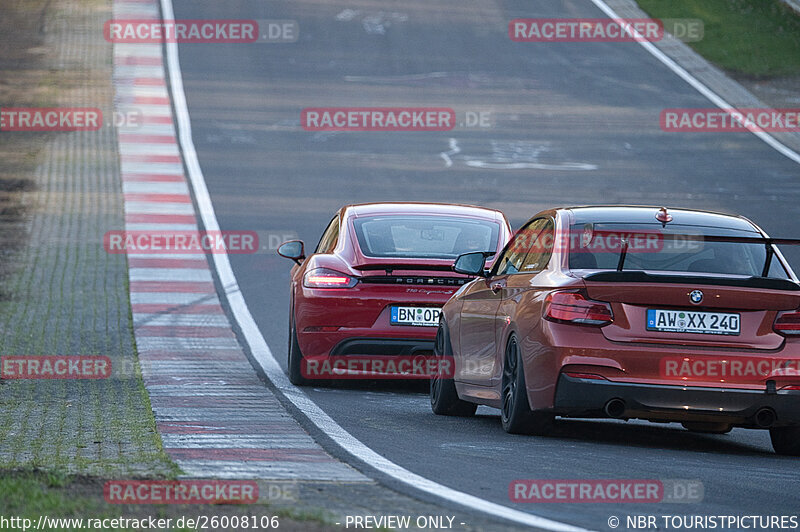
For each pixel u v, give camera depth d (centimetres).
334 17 16138
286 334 5075
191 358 4444
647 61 14238
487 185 9381
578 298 2780
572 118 12025
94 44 14750
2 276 6384
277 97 12606
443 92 12912
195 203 8619
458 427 3194
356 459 2511
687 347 2734
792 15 15675
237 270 6662
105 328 5103
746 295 2742
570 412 2791
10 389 3697
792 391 2731
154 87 12912
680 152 10806
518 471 2466
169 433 2878
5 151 10369
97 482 2178
